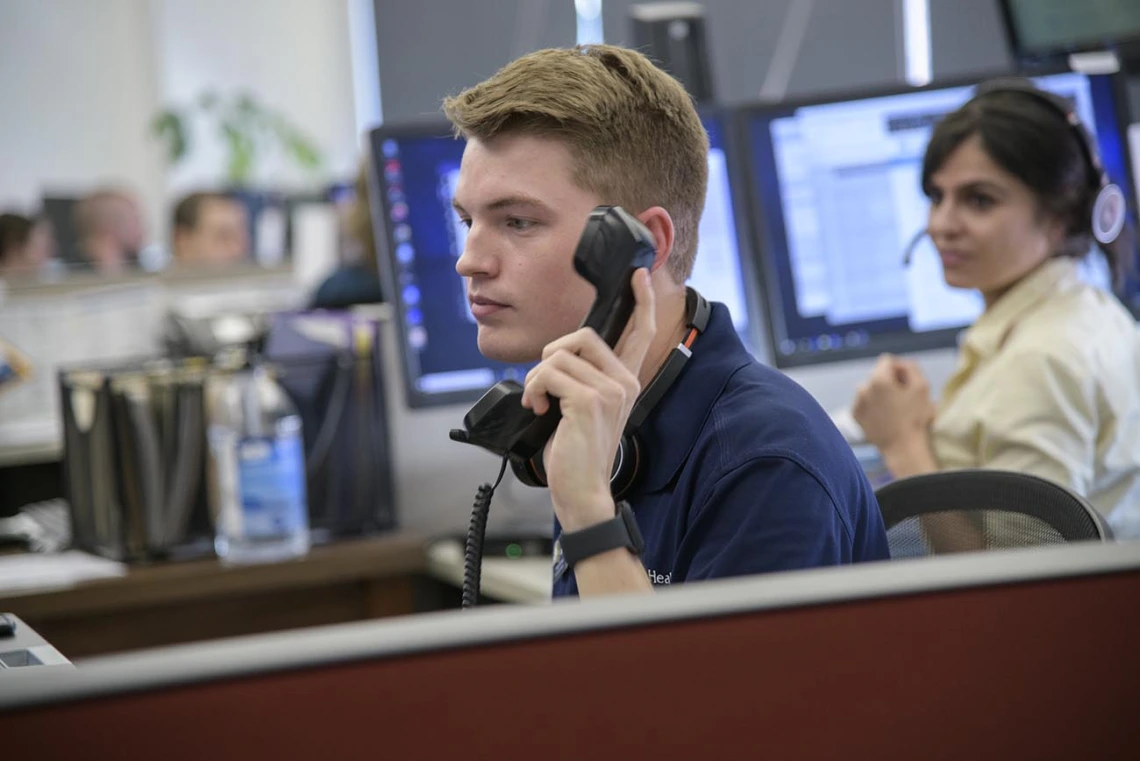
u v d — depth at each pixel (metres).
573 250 1.65
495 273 1.67
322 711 0.77
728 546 1.52
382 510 3.32
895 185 3.47
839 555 1.53
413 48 9.27
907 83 3.47
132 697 0.75
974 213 2.73
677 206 1.72
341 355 3.25
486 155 1.67
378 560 3.13
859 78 5.29
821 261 3.46
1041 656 0.85
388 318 3.37
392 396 3.38
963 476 2.09
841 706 0.83
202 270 5.71
